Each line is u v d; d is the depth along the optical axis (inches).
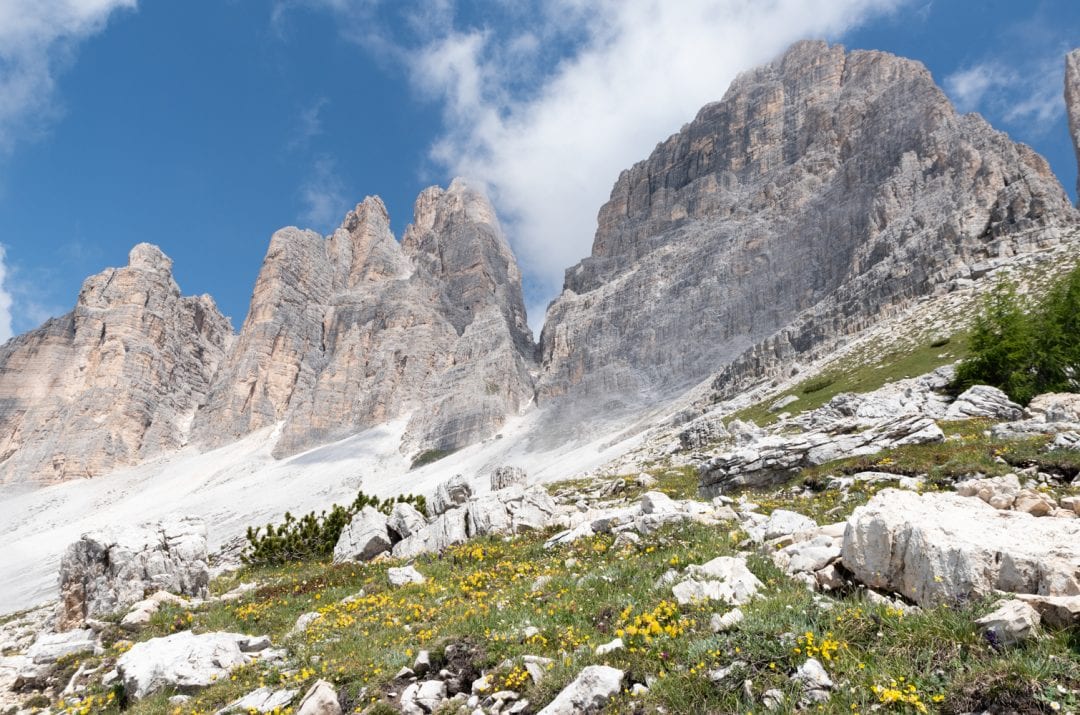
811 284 7810.0
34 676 641.0
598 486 1856.5
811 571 446.9
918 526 370.0
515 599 534.3
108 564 965.8
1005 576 322.0
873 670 282.5
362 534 1151.0
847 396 2014.0
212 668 535.5
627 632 370.3
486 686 371.9
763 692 286.2
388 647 477.7
